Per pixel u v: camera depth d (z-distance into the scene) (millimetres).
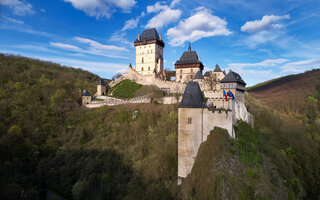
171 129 46375
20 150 44594
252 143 36375
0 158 42812
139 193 32375
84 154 45000
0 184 38281
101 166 40094
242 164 29125
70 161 43375
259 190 27844
